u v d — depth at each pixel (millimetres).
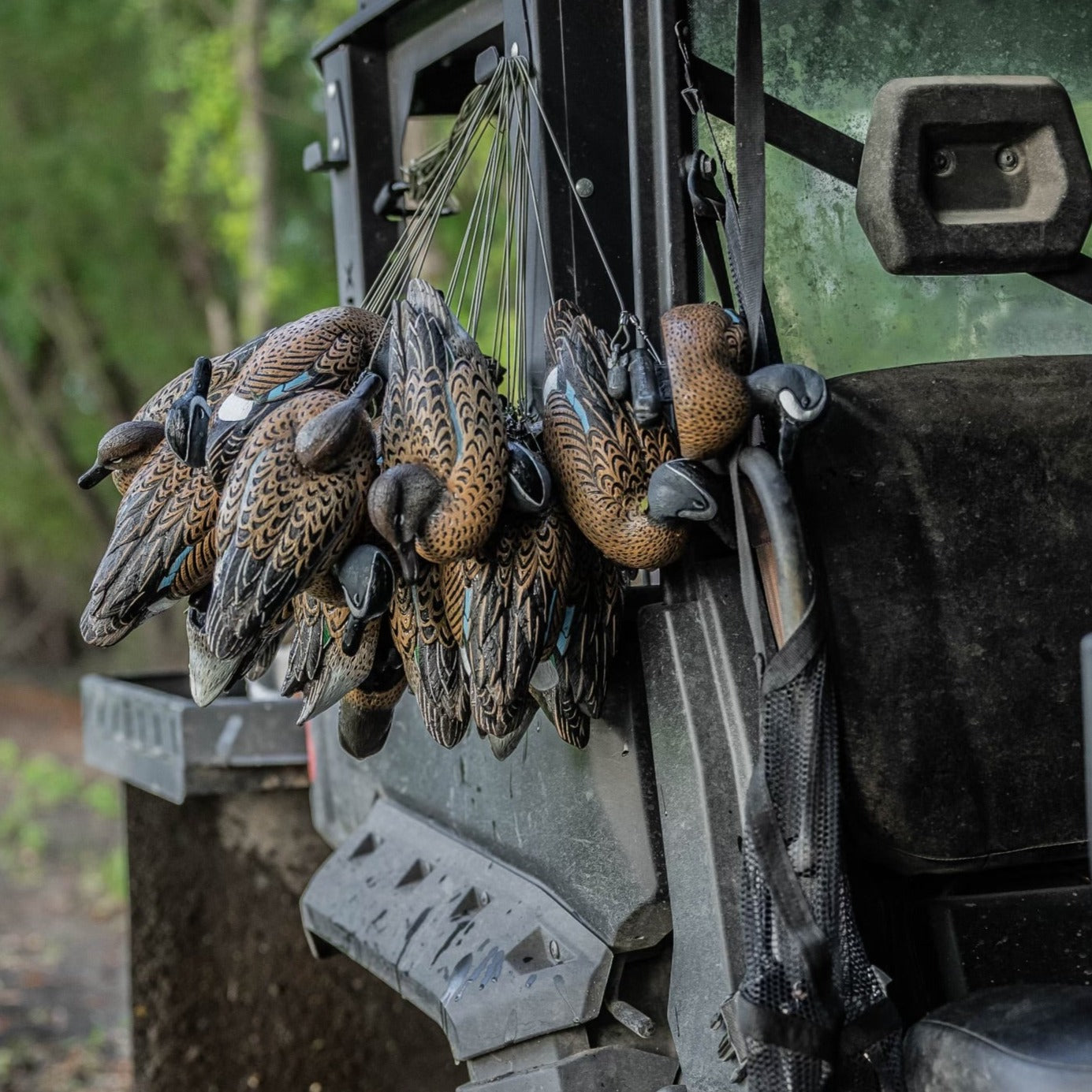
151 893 5215
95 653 23938
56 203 18688
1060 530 2617
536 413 3006
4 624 25750
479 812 3338
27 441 22000
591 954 2881
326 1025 5203
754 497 2566
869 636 2533
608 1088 2840
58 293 20062
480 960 3074
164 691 5938
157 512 2803
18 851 12320
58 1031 7879
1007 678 2574
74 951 9453
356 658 2906
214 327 18688
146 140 18453
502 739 2867
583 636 2742
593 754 2920
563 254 3076
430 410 2527
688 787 2699
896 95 2789
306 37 16016
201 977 5211
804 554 2410
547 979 2906
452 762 3457
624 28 2949
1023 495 2605
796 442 2531
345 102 4410
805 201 2969
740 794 2650
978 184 2844
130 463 2955
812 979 2334
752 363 2625
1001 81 2822
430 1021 5168
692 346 2537
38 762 15008
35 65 18594
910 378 2621
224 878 5230
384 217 4418
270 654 3125
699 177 2830
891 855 2557
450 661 2764
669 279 2844
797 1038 2334
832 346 2979
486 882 3285
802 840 2398
